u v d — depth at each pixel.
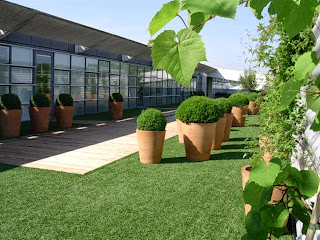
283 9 0.56
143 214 3.43
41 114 9.18
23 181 4.58
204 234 2.96
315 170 2.16
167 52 0.41
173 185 4.44
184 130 6.06
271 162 1.03
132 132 9.62
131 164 5.68
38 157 6.11
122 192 4.14
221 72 27.45
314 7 0.55
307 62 0.68
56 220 3.27
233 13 0.38
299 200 1.15
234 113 11.33
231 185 4.42
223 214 3.43
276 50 3.24
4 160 5.81
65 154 6.43
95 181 4.62
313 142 2.32
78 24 9.86
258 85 3.63
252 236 1.13
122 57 16.41
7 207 3.60
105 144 7.61
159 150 5.75
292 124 3.20
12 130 8.27
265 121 3.34
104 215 3.40
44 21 9.01
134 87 17.92
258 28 3.19
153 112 5.77
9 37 9.85
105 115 14.06
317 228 0.91
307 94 0.78
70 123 10.32
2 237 2.89
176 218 3.33
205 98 6.12
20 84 10.41
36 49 10.91
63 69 12.41
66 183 4.52
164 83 21.80
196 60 0.40
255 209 1.16
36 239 2.86
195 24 0.48
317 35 2.30
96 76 14.52
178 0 0.42
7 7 7.60
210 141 6.02
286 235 2.94
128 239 2.87
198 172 5.13
